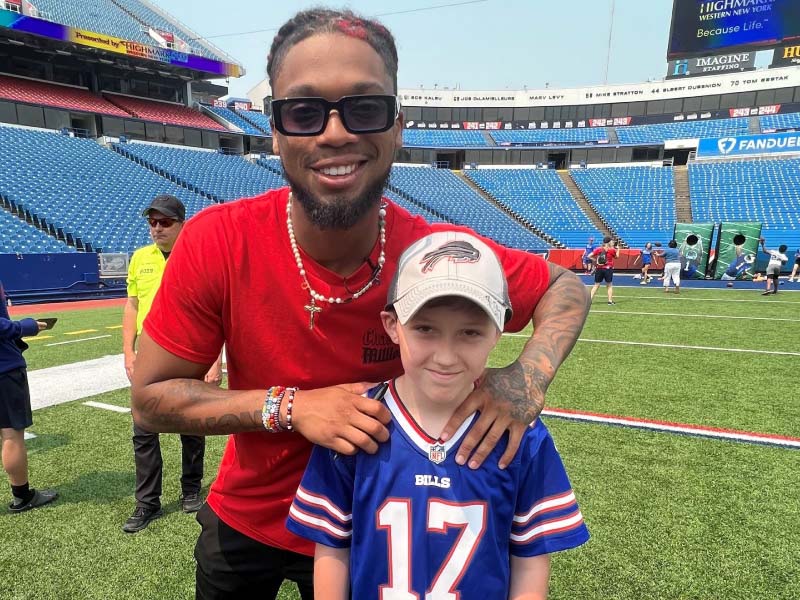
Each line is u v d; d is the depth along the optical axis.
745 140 26.34
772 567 2.52
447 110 39.12
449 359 1.15
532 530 1.24
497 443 1.21
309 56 1.14
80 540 2.87
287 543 1.46
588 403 5.01
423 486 1.19
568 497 1.25
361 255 1.34
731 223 18.84
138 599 2.39
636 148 34.25
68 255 13.84
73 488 3.47
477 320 1.14
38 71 24.52
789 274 19.53
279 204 1.34
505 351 7.80
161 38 30.23
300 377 1.39
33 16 22.61
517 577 1.27
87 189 18.88
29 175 18.00
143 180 21.47
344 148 1.17
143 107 27.55
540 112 38.53
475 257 1.19
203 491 3.43
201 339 1.33
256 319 1.34
